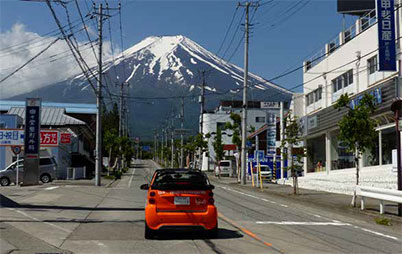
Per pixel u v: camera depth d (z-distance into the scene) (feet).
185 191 33.96
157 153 489.67
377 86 71.46
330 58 95.86
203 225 33.60
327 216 52.08
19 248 29.86
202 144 205.57
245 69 126.41
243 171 124.88
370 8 94.07
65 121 172.76
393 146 68.95
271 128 136.56
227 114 273.95
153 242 33.09
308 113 111.14
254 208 59.52
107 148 172.65
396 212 53.06
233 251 29.94
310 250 30.68
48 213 49.80
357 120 57.26
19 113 180.24
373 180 72.64
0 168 126.93
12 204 55.83
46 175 114.42
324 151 100.27
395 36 67.36
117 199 69.92
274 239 34.91
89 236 35.47
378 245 33.27
